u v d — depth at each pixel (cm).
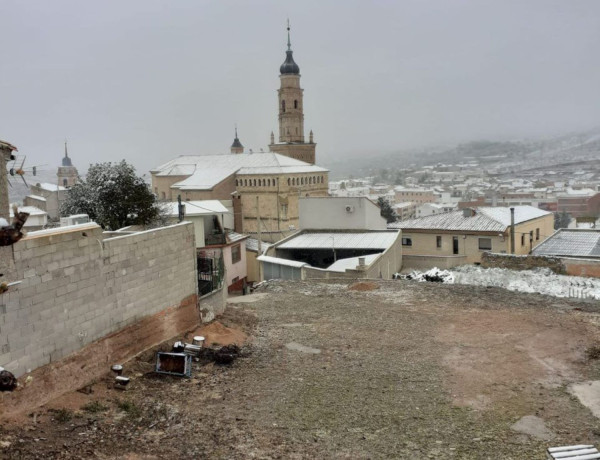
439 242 4603
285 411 1370
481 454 1162
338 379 1600
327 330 2128
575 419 1330
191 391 1470
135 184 4034
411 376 1627
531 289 2897
